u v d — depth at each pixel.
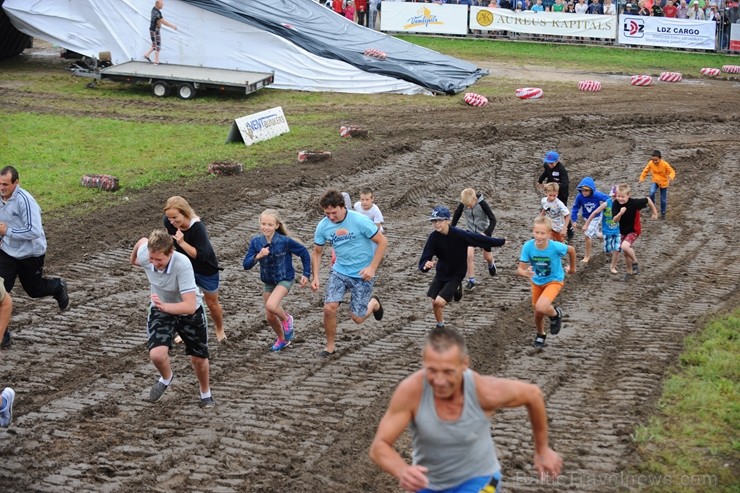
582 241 22.05
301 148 28.70
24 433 11.69
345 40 40.16
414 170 27.28
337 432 11.85
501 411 12.33
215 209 22.59
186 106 34.78
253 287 17.97
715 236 22.34
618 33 52.28
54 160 26.41
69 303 16.59
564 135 31.95
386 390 13.24
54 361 14.13
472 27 52.62
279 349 14.79
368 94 37.84
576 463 10.88
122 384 13.34
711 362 13.94
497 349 15.01
